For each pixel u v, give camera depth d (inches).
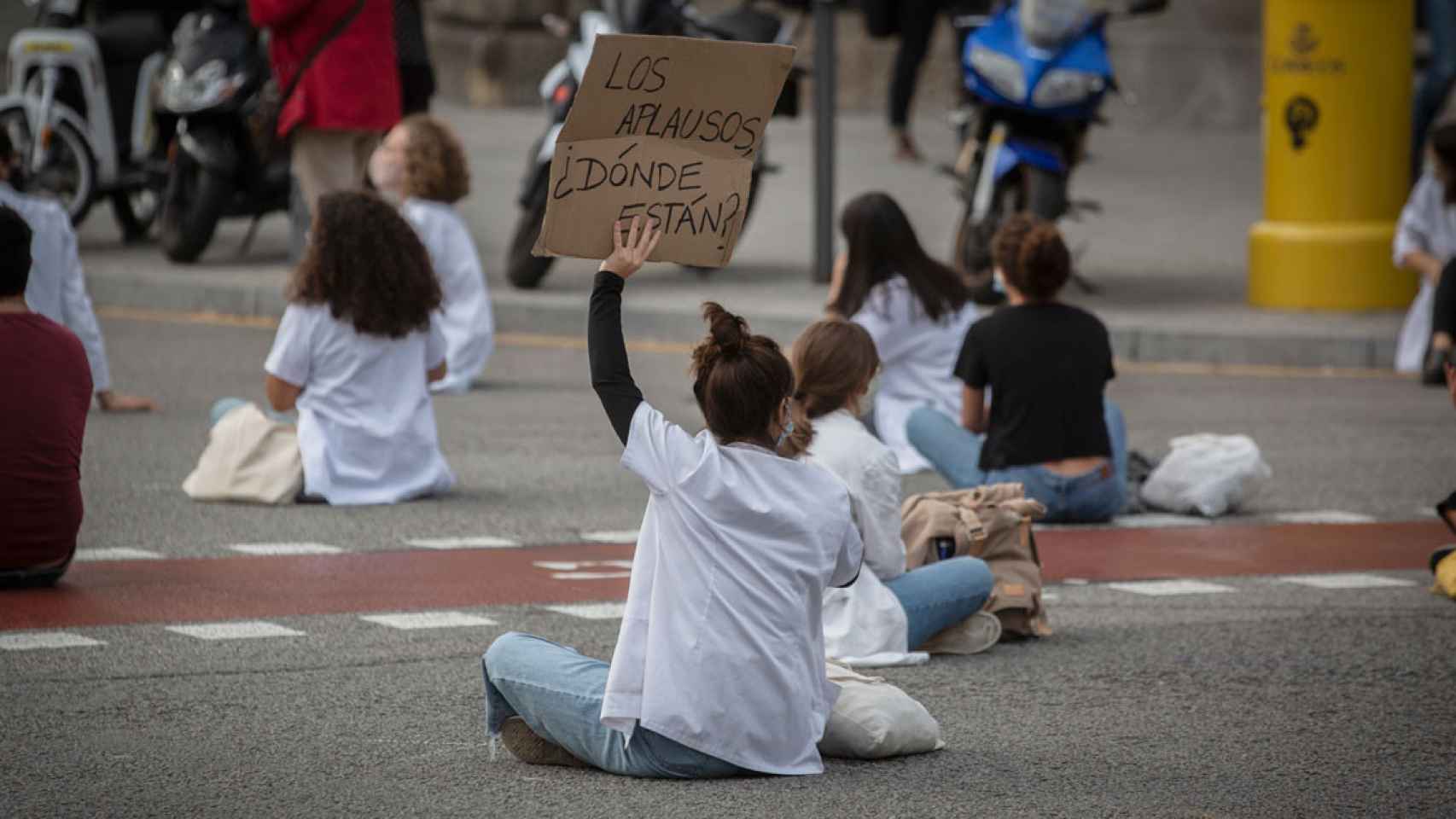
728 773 418.0
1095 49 1122.7
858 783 418.6
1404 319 1154.7
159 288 1221.7
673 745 411.5
